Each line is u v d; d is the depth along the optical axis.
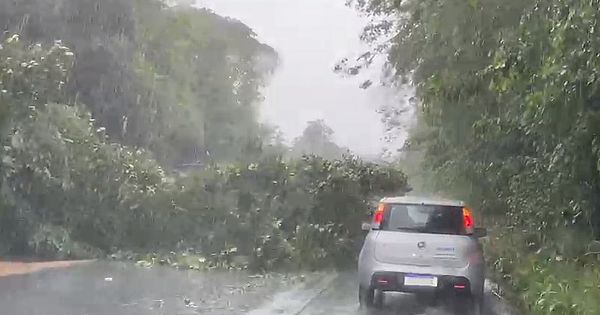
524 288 12.55
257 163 17.48
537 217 12.77
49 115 17.12
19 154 15.95
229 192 16.94
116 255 16.67
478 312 11.15
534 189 12.97
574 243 11.77
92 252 16.67
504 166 14.69
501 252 17.27
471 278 10.77
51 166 16.48
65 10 31.64
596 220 10.83
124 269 15.18
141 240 16.92
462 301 12.35
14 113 15.98
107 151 17.44
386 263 10.95
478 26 12.16
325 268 16.42
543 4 9.06
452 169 20.31
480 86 11.92
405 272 10.82
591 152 9.58
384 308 11.54
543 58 8.82
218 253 16.31
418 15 14.75
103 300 11.28
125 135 34.16
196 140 44.47
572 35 7.92
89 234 16.81
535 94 8.88
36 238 15.93
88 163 16.92
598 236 11.11
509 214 17.31
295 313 10.82
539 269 12.66
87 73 32.22
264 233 16.44
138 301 11.35
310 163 17.83
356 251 17.16
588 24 7.80
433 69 16.38
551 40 8.38
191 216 16.81
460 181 20.25
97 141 17.70
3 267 14.48
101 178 16.91
